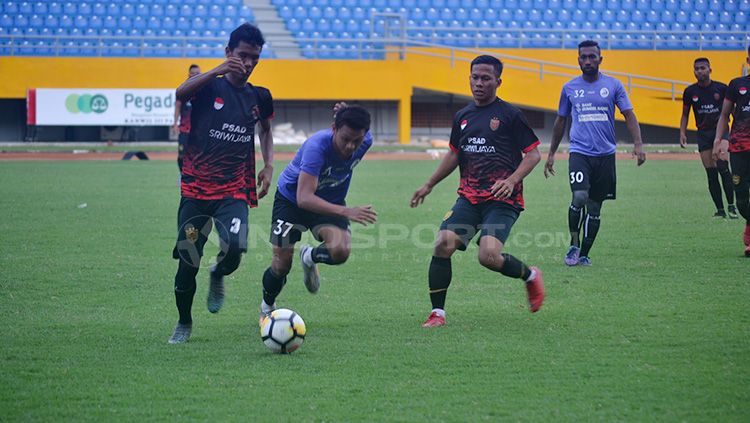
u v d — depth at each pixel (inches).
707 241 879.1
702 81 1047.6
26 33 2568.9
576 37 2719.0
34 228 959.0
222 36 2615.7
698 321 551.2
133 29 2596.0
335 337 520.1
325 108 2640.3
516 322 556.4
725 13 2792.8
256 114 522.6
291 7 2701.8
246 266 768.3
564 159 2075.5
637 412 385.4
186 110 673.6
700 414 382.6
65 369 453.4
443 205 1189.7
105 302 614.5
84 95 2314.2
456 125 569.6
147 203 1184.2
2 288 657.0
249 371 450.3
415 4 2746.1
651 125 2637.8
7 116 2518.5
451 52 2488.9
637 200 1242.6
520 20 2736.2
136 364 463.8
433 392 415.2
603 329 533.6
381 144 2472.9
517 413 385.7
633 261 773.9
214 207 516.7
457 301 622.8
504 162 558.6
